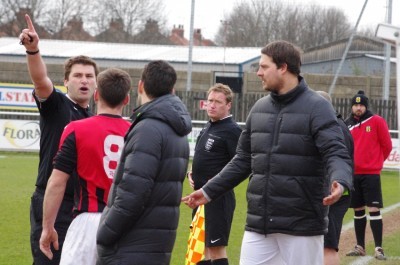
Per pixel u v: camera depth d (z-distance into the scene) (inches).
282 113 419.2
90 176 419.2
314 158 413.4
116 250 372.8
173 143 379.2
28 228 863.1
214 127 620.7
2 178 1337.4
